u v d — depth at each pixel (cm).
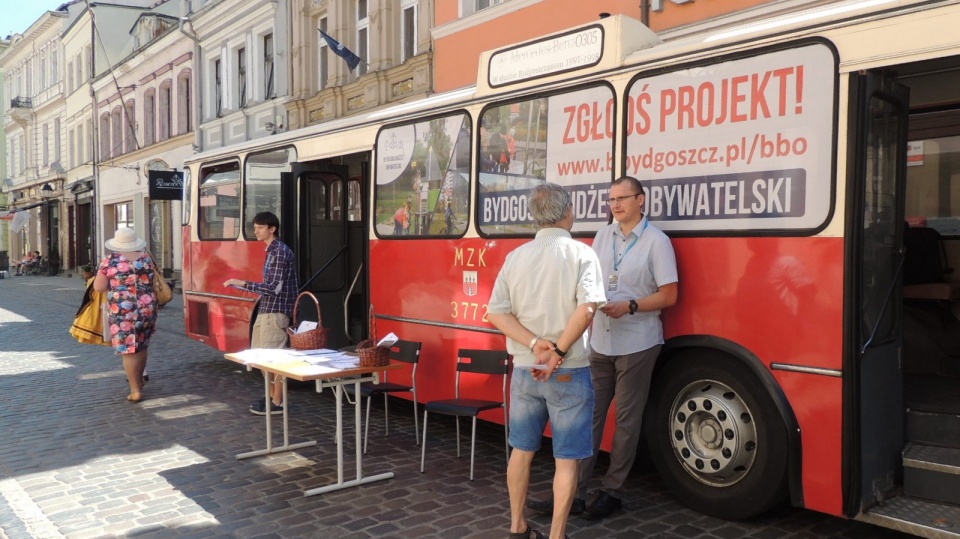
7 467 596
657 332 467
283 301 726
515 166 584
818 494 409
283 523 474
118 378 985
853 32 396
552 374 395
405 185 698
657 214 486
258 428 718
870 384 408
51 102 4125
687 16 950
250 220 939
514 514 414
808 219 412
